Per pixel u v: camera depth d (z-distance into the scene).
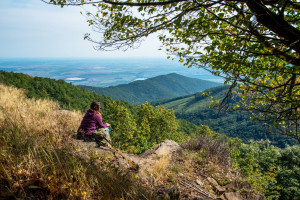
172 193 3.17
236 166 6.66
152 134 16.09
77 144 3.80
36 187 1.88
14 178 1.95
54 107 6.34
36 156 2.42
